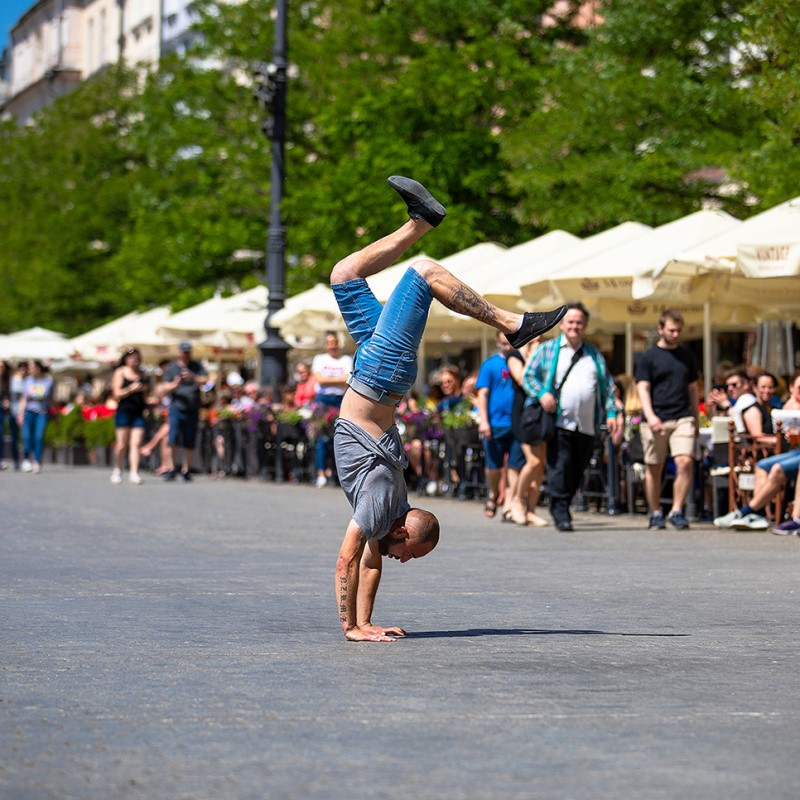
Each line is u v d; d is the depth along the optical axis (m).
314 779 6.21
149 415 42.09
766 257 19.97
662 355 20.08
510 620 11.22
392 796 5.92
